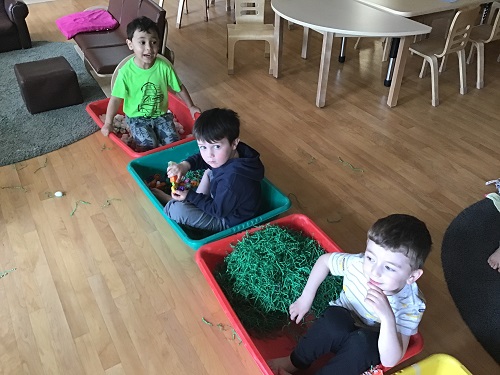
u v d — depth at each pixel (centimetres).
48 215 209
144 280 179
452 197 220
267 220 190
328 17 277
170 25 422
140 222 205
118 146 254
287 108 292
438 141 261
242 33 320
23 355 154
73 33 329
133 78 240
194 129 172
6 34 374
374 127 273
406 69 338
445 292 174
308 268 162
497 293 174
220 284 164
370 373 130
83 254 190
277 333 159
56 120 280
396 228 122
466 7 289
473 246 193
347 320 138
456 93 310
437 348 155
